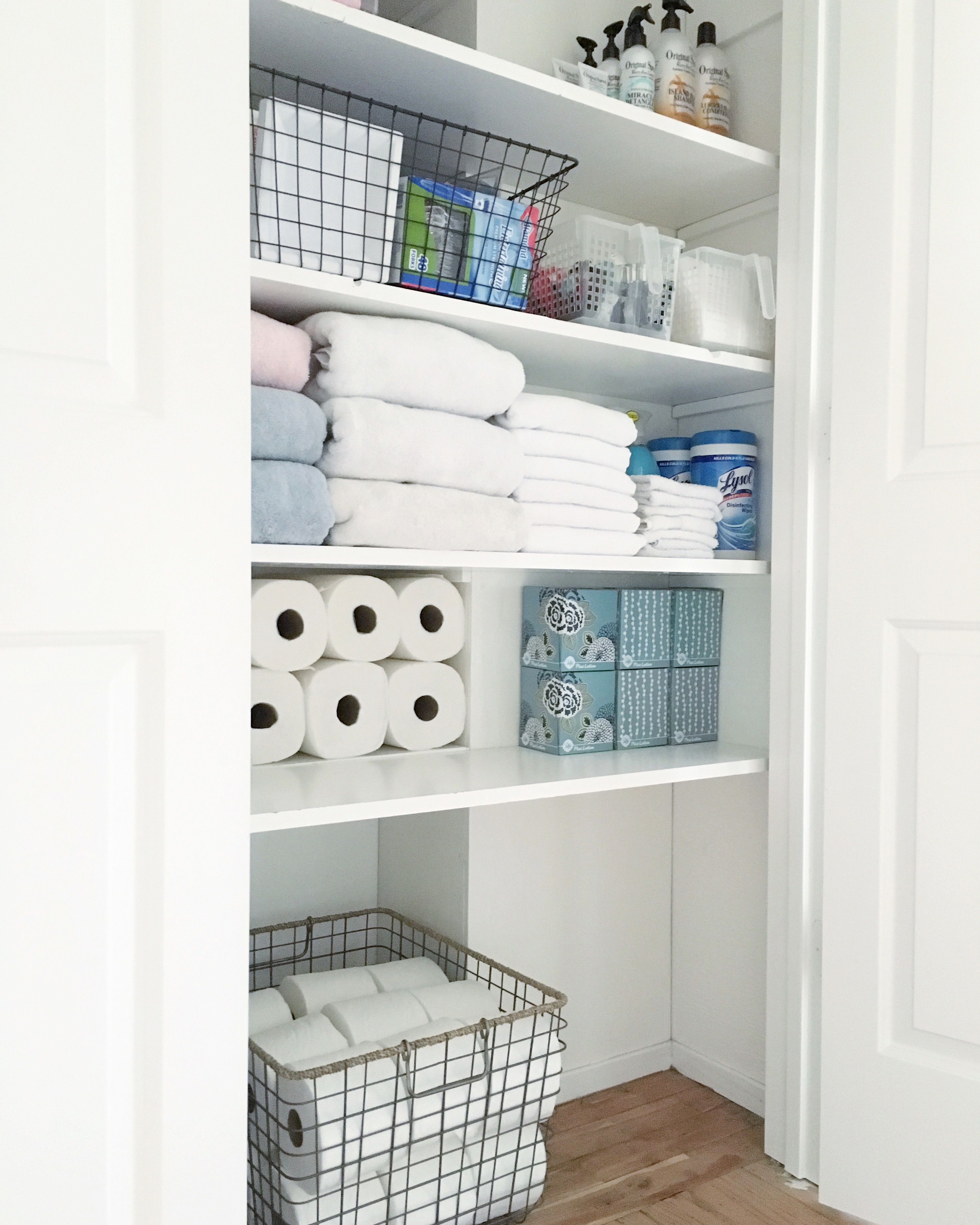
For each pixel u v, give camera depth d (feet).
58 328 2.69
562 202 5.70
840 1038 4.75
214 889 2.99
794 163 5.10
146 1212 2.91
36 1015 2.70
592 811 5.84
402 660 5.09
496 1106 4.36
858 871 4.71
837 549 4.79
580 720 5.33
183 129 2.87
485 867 5.33
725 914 5.90
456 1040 4.30
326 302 4.03
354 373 4.07
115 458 2.78
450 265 4.38
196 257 2.91
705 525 5.40
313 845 5.58
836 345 4.80
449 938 5.28
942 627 4.49
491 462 4.45
